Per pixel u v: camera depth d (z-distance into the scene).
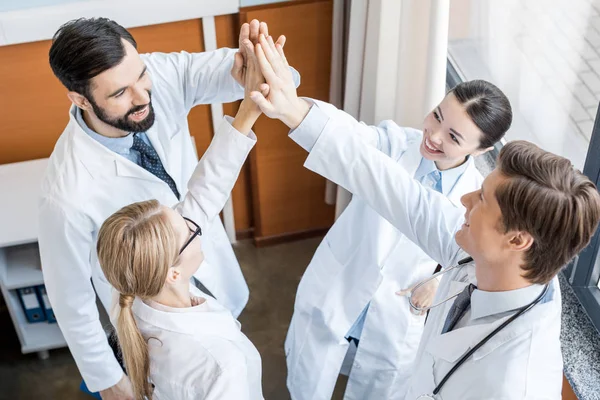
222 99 1.90
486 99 1.58
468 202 1.21
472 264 1.35
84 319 1.77
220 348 1.35
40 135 2.65
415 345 2.02
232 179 1.54
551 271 1.11
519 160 1.09
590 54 2.00
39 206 1.66
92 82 1.50
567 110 2.16
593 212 1.05
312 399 2.13
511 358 1.15
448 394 1.23
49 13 2.32
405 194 1.39
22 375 2.64
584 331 1.89
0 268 2.43
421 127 2.25
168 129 1.87
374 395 2.12
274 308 2.91
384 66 2.31
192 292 1.55
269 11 2.51
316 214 3.14
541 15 2.21
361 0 2.29
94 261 1.83
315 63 2.69
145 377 1.35
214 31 2.55
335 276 2.01
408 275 1.93
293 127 1.39
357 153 1.39
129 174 1.72
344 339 2.05
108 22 1.53
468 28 2.66
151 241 1.24
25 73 2.47
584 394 1.71
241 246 3.18
